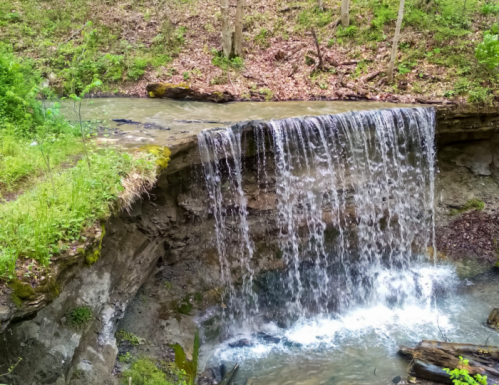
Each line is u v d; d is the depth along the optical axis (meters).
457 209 10.30
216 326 7.52
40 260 3.89
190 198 7.45
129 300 6.31
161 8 15.14
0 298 3.53
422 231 10.14
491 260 9.57
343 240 9.25
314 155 8.63
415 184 9.90
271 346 7.41
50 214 4.27
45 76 12.34
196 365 6.57
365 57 12.86
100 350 5.36
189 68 12.95
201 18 14.86
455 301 8.70
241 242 8.27
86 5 14.99
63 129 7.22
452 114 9.81
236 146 7.79
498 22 11.88
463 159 10.48
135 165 5.74
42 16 14.39
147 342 6.31
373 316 8.41
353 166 9.05
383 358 7.02
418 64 12.10
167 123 8.41
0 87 7.21
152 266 7.12
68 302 5.10
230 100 11.52
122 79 12.62
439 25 13.02
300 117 8.40
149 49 13.53
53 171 5.59
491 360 6.45
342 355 7.14
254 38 14.09
